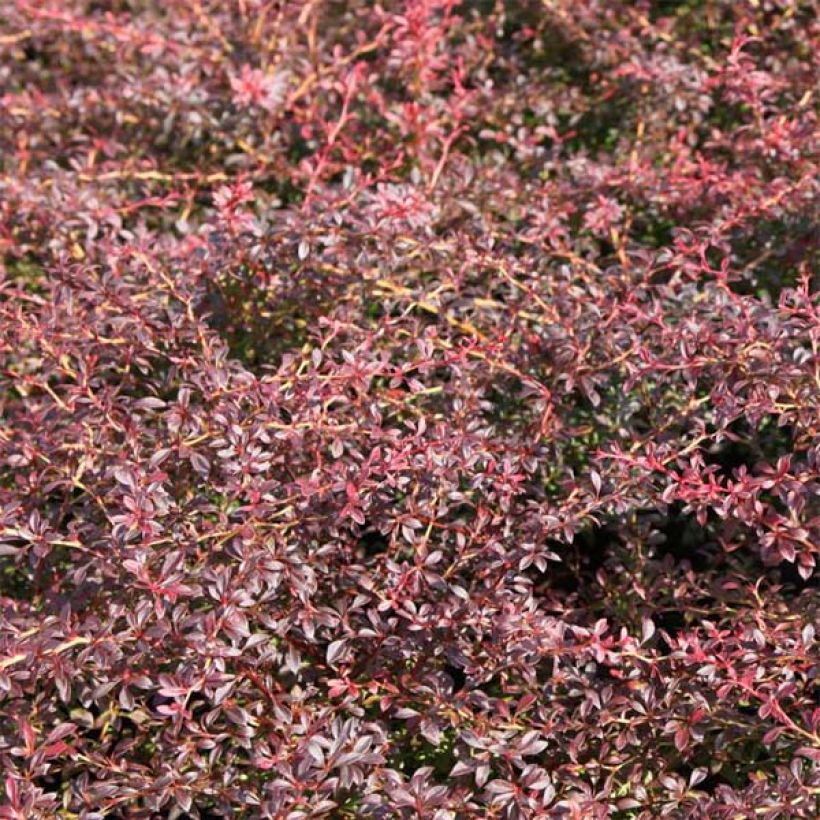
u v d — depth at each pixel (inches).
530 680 134.7
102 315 165.0
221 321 180.7
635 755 138.0
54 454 154.3
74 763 137.9
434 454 144.8
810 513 143.9
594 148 228.5
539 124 230.1
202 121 214.7
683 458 159.3
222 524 138.6
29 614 145.3
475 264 173.5
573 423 166.7
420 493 153.4
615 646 143.9
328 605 150.1
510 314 169.5
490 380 163.9
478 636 136.6
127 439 152.4
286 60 221.9
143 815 130.3
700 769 132.5
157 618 129.8
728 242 187.2
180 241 196.7
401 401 158.2
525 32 231.5
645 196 192.4
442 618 135.9
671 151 202.2
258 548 137.9
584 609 150.6
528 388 157.8
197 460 141.8
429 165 200.1
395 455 142.4
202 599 147.8
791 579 167.2
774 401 144.5
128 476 135.6
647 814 130.4
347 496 140.7
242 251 173.5
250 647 139.0
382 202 167.6
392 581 141.3
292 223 169.3
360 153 212.8
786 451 169.3
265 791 127.5
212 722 134.2
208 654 127.6
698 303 164.1
